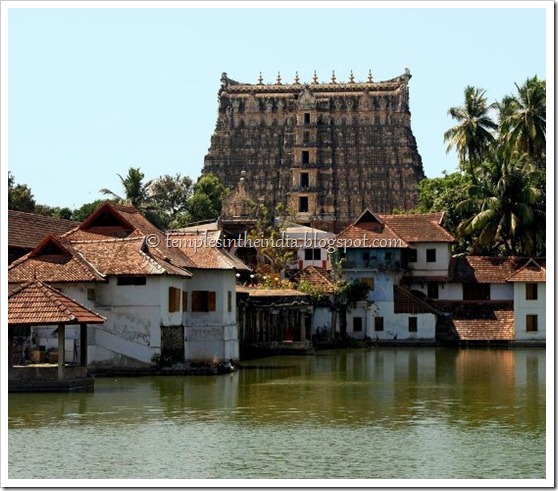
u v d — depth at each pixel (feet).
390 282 366.22
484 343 358.84
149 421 161.17
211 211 595.88
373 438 148.56
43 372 188.14
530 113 397.80
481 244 395.14
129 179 449.06
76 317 183.73
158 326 222.69
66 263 221.46
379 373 240.94
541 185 397.80
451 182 517.55
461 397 191.72
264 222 431.43
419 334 362.94
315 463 133.59
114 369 223.10
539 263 373.20
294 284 350.64
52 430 152.87
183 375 226.79
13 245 249.96
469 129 434.30
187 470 130.00
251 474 128.26
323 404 181.16
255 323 311.88
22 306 184.65
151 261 223.10
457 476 127.75
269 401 184.44
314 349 325.83
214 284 244.63
